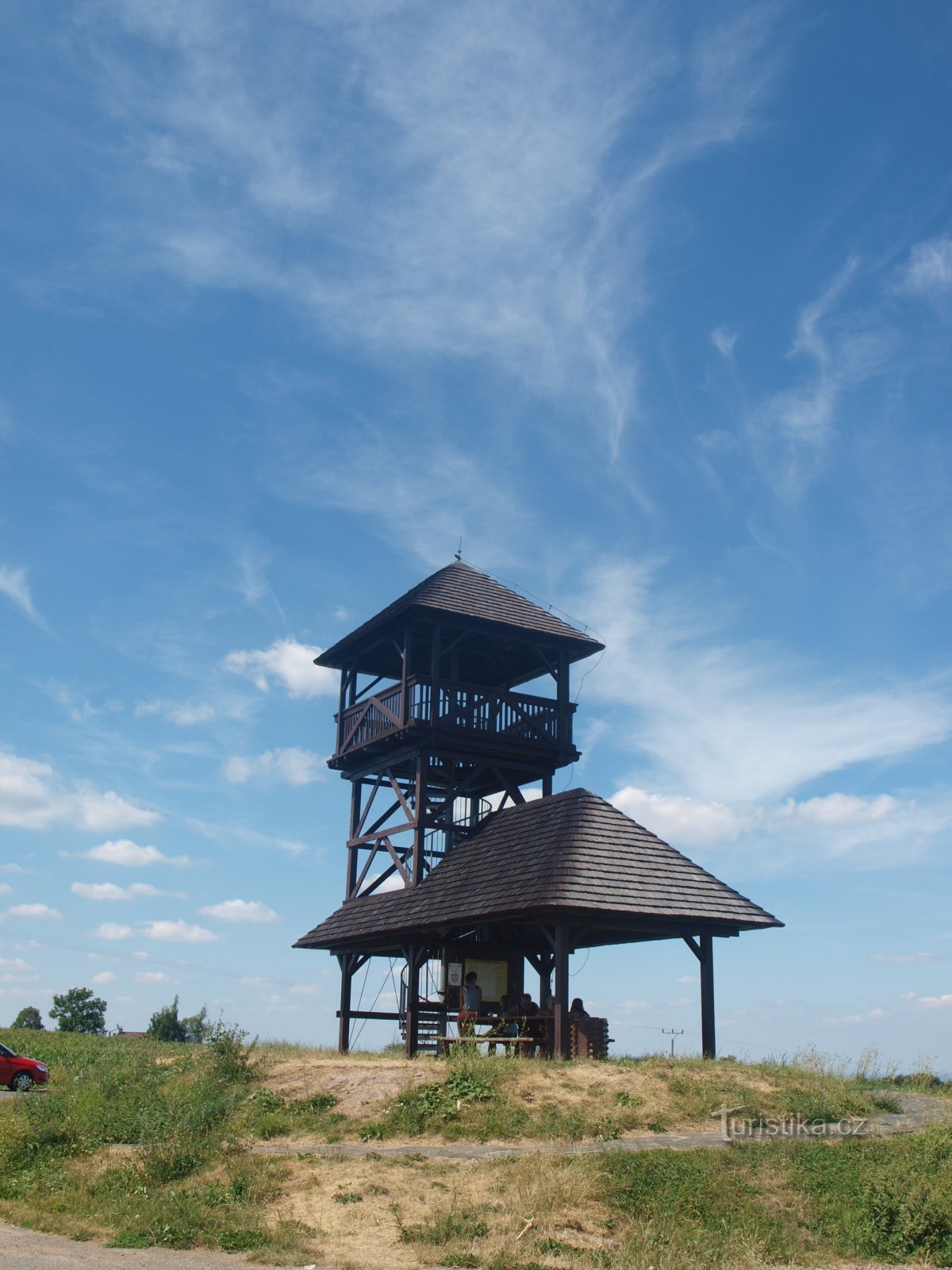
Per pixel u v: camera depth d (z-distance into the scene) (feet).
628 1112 53.26
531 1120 52.80
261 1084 62.59
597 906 66.80
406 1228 40.86
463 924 75.10
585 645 94.43
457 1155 48.55
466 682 107.96
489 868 77.61
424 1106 54.44
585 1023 67.10
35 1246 39.81
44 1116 58.29
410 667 89.76
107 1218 43.91
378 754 94.79
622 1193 44.14
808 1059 65.10
